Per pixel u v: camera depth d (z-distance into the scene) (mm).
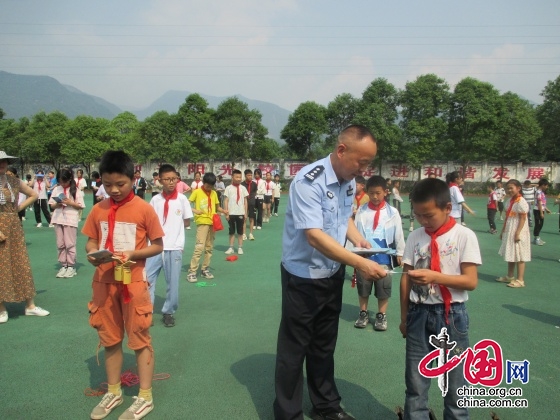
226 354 4289
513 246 6922
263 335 4797
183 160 35156
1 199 5047
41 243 10648
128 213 3207
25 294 5250
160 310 5660
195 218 7078
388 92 33312
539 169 33250
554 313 5598
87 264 8438
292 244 2973
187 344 4531
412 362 2740
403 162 34312
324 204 2844
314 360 3141
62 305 5832
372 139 2766
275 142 39125
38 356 4207
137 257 3166
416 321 2742
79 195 7441
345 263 2668
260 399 3436
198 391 3557
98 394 3488
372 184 4961
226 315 5453
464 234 2658
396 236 4910
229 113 34656
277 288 6727
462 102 32312
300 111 35656
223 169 35469
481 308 5793
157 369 3951
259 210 13867
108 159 3127
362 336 4801
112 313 3180
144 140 33406
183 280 7223
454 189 9305
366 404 3391
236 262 8672
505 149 32781
